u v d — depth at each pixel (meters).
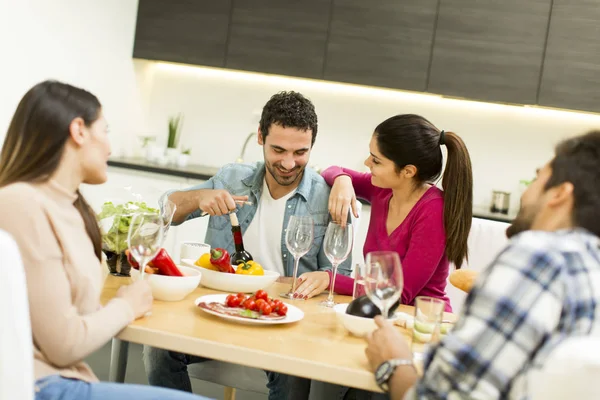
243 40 4.87
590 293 1.14
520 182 4.77
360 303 1.70
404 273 2.22
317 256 2.51
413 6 4.60
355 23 4.69
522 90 4.47
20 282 1.13
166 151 5.13
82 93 1.50
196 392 3.29
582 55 4.39
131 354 3.44
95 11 4.58
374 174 2.30
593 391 0.97
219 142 5.27
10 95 3.97
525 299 1.12
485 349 1.13
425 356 1.23
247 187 2.52
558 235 1.18
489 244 2.65
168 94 5.35
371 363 1.42
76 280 1.43
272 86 5.17
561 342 1.08
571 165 1.23
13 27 3.90
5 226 1.34
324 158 5.08
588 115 4.70
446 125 4.91
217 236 2.51
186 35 4.96
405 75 4.62
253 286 2.00
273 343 1.51
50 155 1.45
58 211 1.42
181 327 1.54
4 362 1.13
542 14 4.43
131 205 2.07
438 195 2.26
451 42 4.56
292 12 4.79
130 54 5.06
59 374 1.38
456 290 2.63
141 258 1.63
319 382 2.13
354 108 5.02
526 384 1.13
